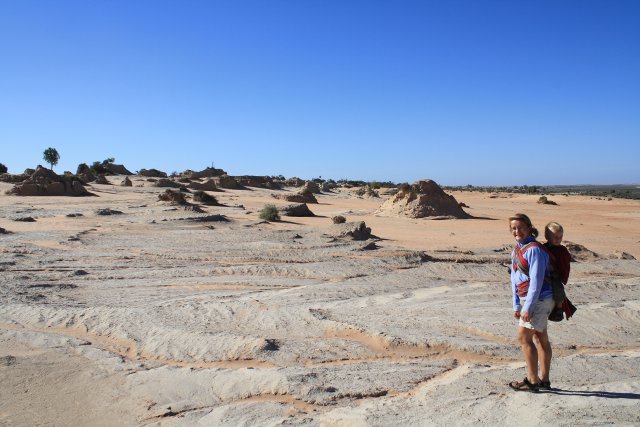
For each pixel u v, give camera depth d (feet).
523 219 17.34
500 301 33.30
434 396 16.97
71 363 21.39
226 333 24.73
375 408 16.07
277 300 33.17
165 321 27.14
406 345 23.15
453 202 136.87
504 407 15.94
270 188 285.23
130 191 201.77
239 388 18.45
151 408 17.37
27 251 54.08
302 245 63.87
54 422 16.72
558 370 19.81
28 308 29.76
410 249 67.31
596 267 51.55
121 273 43.75
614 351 23.72
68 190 167.84
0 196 155.43
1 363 21.08
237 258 53.93
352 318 27.76
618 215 171.32
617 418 14.98
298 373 19.25
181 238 68.74
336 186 384.47
